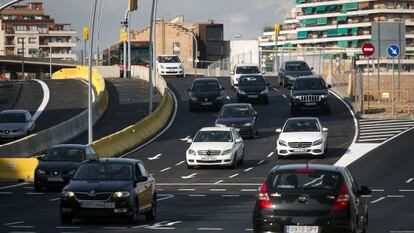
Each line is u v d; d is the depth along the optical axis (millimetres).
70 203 39062
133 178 40500
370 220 42469
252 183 64188
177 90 142500
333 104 119938
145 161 79125
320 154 77625
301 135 77938
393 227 39219
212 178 67625
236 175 69125
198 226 39375
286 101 123500
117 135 84688
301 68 141000
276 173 29875
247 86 121188
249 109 93750
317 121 80250
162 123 104625
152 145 89875
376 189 59906
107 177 40531
